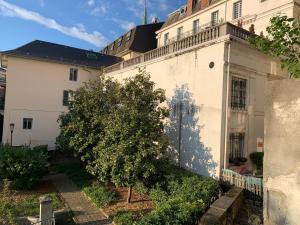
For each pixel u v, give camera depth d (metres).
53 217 9.80
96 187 14.62
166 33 30.83
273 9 19.22
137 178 12.11
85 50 30.50
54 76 25.19
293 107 4.97
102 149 12.50
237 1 22.16
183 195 10.50
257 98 15.01
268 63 15.62
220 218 7.88
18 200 12.84
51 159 22.23
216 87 13.48
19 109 23.55
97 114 14.85
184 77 15.66
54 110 25.09
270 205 5.22
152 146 11.77
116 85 15.47
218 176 12.93
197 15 26.00
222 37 13.27
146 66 19.16
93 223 10.67
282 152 5.09
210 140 13.62
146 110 13.09
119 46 36.91
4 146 15.89
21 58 23.70
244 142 14.49
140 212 11.37
